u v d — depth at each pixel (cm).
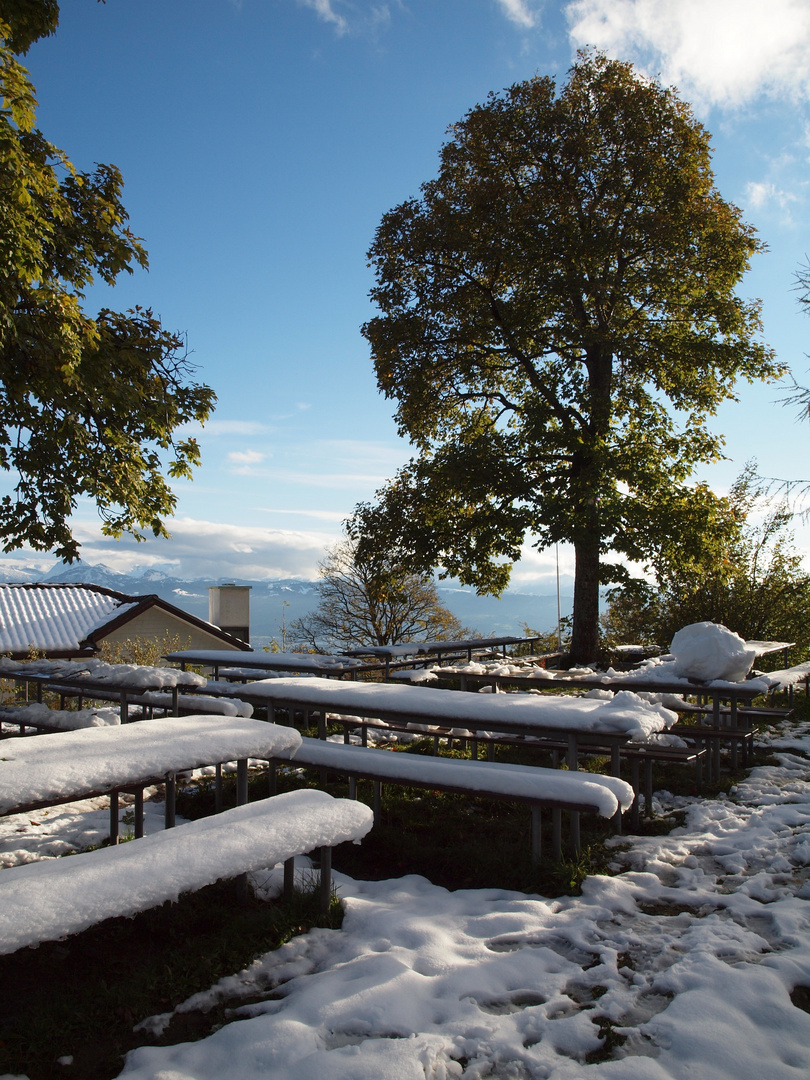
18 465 951
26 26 920
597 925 336
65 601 1853
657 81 1658
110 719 666
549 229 1589
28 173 788
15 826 507
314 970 299
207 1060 234
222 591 2272
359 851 461
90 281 1016
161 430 1080
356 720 639
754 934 317
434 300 1758
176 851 284
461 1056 234
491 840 470
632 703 501
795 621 1530
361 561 1889
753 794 573
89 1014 265
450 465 1644
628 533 1523
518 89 1688
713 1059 226
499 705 496
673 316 1714
